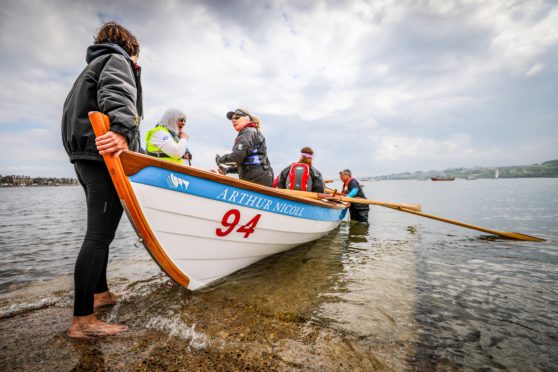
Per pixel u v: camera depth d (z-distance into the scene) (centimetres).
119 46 174
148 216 183
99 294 194
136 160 166
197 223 212
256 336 158
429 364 136
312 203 341
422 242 444
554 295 224
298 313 189
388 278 264
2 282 250
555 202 1168
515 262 323
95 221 159
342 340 155
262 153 363
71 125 154
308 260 329
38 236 491
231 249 251
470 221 686
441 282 254
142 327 165
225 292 225
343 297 217
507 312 194
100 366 128
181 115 290
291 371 128
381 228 597
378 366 133
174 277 211
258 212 256
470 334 165
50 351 139
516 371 133
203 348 145
